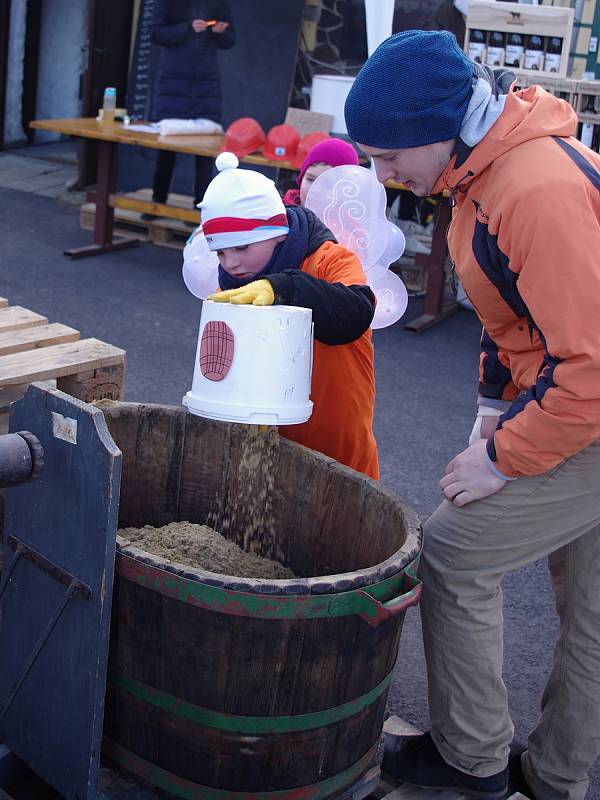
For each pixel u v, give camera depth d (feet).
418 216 27.30
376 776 7.74
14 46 37.86
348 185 9.93
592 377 6.42
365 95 6.70
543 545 7.50
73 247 27.32
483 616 7.63
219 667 6.58
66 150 40.06
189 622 6.54
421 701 10.05
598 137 21.77
